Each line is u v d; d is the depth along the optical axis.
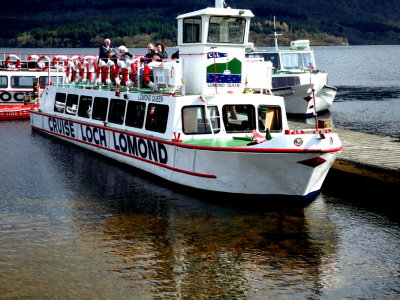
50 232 12.48
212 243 11.93
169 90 16.23
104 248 11.58
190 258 11.13
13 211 13.98
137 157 17.48
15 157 20.48
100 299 9.43
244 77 16.89
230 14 15.77
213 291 9.80
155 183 16.67
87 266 10.68
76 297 9.47
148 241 11.98
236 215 13.74
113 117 18.98
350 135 21.27
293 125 26.61
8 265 10.66
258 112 16.22
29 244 11.75
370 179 15.36
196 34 16.05
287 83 33.59
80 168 18.69
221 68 16.22
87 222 13.16
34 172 18.14
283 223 13.26
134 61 18.23
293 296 9.71
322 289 9.98
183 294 9.66
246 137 15.67
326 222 13.44
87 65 21.52
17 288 9.72
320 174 14.09
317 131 13.96
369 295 9.80
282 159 13.42
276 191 14.09
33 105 31.30
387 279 10.40
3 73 31.75
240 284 10.08
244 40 16.39
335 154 13.80
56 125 23.84
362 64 119.44
